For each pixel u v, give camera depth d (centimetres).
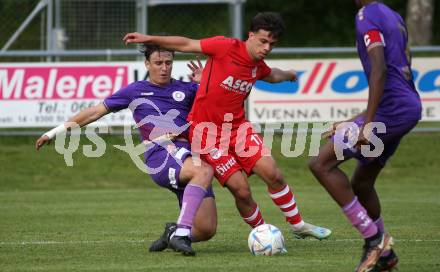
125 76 4166
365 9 1722
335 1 8312
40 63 4144
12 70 4141
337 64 4153
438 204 3247
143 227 2628
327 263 1895
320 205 3262
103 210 3133
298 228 2152
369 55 1681
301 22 8312
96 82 4162
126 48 5544
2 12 5731
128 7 5544
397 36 1720
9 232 2516
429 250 2094
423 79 4181
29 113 4162
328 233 2169
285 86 4134
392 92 1712
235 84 2091
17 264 1920
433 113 4188
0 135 4372
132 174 4300
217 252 2091
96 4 5541
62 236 2419
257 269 1812
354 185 1848
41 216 2938
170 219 2845
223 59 2078
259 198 3581
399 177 4338
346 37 8250
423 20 7106
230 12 4834
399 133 1734
